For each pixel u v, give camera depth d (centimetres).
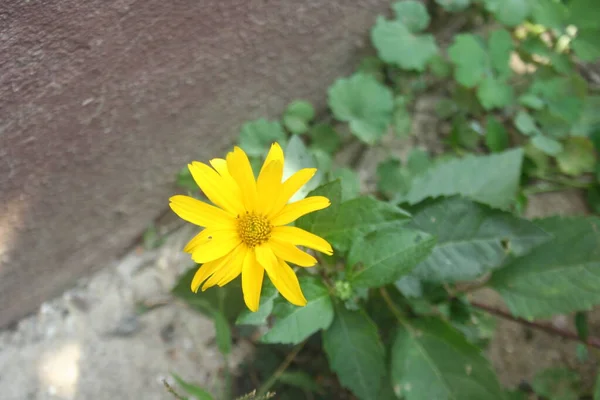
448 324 34
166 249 45
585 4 44
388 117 45
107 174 39
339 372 32
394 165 45
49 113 33
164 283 44
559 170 46
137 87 36
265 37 40
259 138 43
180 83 38
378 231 29
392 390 36
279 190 27
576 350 41
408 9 47
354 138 49
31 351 42
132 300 44
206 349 42
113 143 37
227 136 45
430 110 50
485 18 52
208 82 40
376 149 48
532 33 50
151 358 42
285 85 45
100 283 44
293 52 43
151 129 39
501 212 34
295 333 29
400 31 46
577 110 44
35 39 29
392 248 29
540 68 48
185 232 46
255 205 27
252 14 38
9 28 28
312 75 47
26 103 31
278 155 27
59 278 42
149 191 43
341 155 48
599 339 40
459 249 34
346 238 30
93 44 31
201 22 36
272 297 28
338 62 48
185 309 43
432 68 48
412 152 45
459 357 33
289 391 40
